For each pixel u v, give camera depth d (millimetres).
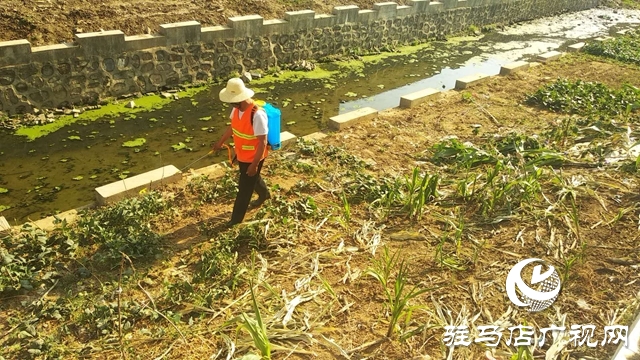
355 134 7867
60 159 7453
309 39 12133
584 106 9297
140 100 9477
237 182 6211
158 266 4816
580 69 12070
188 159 7734
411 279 4809
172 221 5484
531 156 7145
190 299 4395
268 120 4977
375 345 4047
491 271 4934
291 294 4488
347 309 4395
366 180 6301
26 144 7742
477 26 17406
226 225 5445
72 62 8609
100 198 5676
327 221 5633
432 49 14875
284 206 5676
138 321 4164
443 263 4957
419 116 8766
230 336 4059
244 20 10570
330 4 13461
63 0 9625
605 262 5078
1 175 6953
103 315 4102
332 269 4891
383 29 13922
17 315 4148
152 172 6211
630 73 11953
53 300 4332
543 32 18172
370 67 12758
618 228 5609
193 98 9812
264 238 5184
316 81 11383
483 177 6555
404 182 6414
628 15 22531
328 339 4047
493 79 10906
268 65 11523
